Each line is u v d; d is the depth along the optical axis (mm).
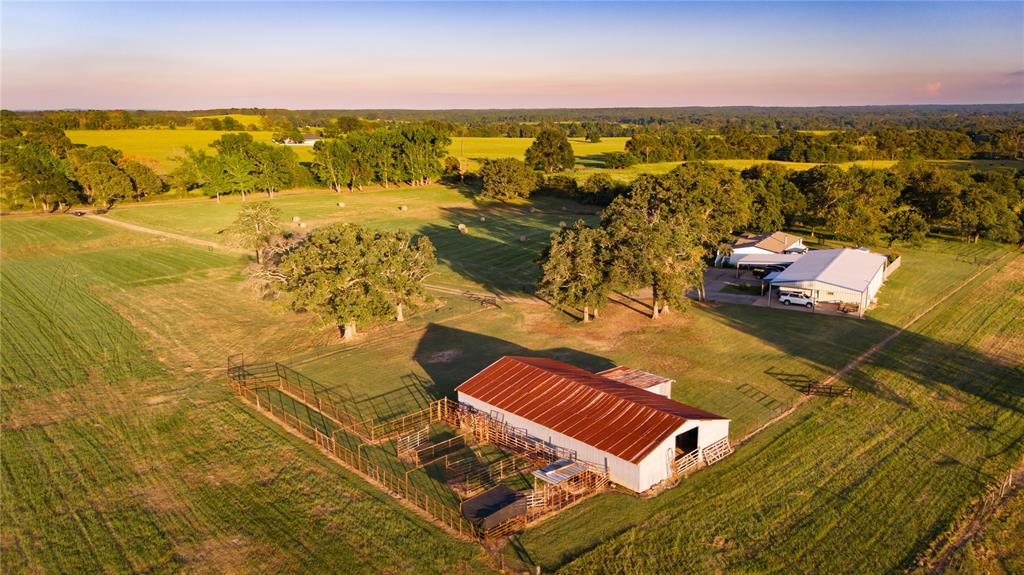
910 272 74250
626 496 31703
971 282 69375
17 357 50781
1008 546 27172
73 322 59438
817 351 50000
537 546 28094
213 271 78750
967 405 40188
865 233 84500
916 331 54094
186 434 38344
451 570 26594
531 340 54344
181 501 31531
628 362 48938
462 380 46344
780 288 63281
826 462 33938
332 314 52594
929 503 30172
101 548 28094
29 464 34938
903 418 38656
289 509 30844
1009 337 52219
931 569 25875
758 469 33531
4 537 28859
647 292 67688
